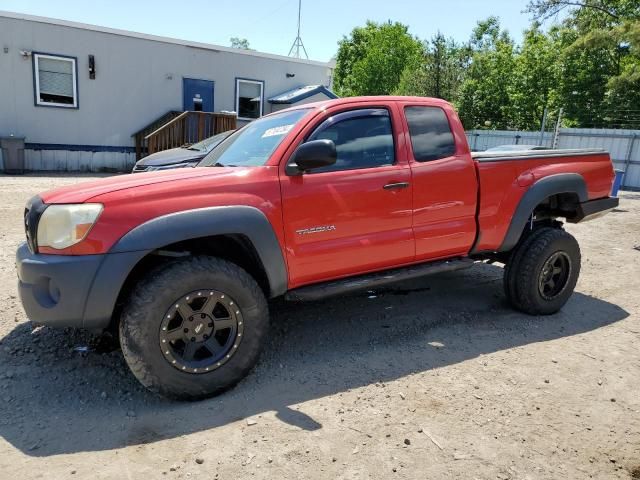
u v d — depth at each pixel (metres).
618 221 9.92
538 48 30.66
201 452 2.47
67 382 3.14
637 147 17.30
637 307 4.79
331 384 3.18
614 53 25.03
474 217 4.05
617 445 2.58
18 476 2.27
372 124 3.66
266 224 3.09
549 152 4.50
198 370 2.90
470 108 30.50
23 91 14.18
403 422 2.75
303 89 18.27
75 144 15.20
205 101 17.11
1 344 3.61
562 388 3.16
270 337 3.93
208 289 2.91
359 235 3.50
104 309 2.72
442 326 4.20
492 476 2.32
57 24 14.29
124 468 2.35
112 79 15.41
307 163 3.09
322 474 2.32
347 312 4.50
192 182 2.99
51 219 2.73
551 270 4.46
